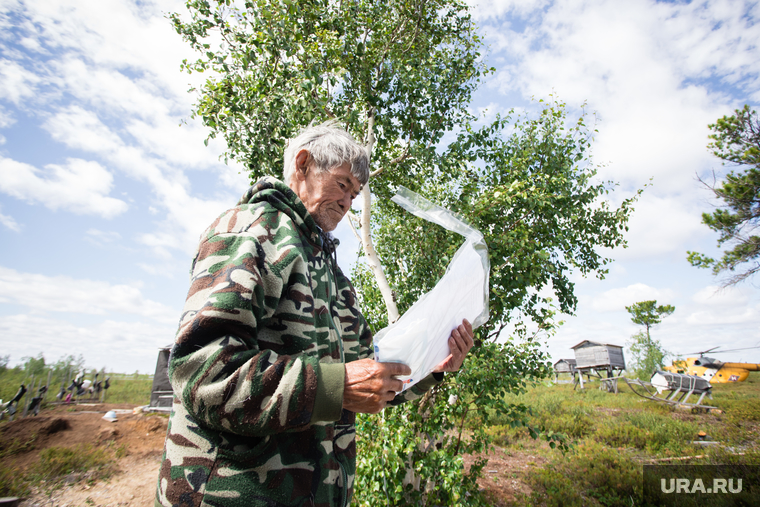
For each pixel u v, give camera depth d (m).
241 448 0.76
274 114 3.80
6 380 19.83
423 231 4.30
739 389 19.50
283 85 3.89
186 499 0.72
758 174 12.08
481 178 4.74
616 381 18.64
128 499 5.91
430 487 3.97
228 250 0.83
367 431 3.43
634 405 13.94
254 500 0.74
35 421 8.77
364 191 4.14
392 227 4.62
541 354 3.99
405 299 4.14
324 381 0.71
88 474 6.77
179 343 0.70
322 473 0.88
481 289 1.13
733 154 13.02
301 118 3.66
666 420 10.43
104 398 20.31
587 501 5.34
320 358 0.95
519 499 5.36
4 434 8.12
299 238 0.96
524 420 3.75
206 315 0.70
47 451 7.45
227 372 0.68
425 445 4.11
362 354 1.34
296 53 4.00
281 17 3.79
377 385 0.77
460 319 1.11
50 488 6.14
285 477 0.80
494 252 3.88
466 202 4.09
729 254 13.10
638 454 7.50
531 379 4.00
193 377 0.68
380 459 3.33
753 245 12.43
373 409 0.78
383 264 4.70
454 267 0.99
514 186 3.91
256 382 0.67
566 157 4.62
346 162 1.12
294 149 1.18
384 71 4.23
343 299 1.25
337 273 1.27
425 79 4.28
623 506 5.12
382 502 3.27
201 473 0.74
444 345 1.08
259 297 0.79
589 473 6.16
